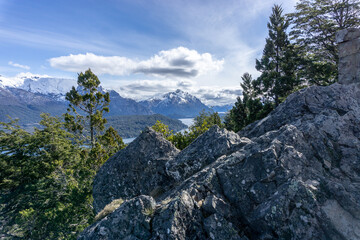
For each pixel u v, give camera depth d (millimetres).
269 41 43438
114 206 10367
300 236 6414
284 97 38844
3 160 46469
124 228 7551
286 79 37844
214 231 7098
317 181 7785
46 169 47938
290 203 6953
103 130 47188
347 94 14133
